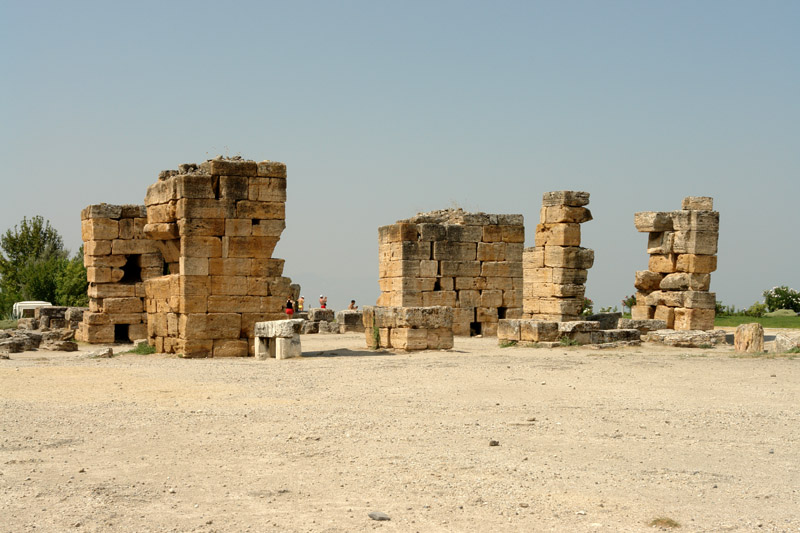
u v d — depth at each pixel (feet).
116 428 45.01
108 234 111.04
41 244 228.22
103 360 81.25
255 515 30.30
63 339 107.04
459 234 120.57
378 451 39.68
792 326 131.85
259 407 51.42
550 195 115.75
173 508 31.14
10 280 212.84
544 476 35.24
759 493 32.91
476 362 75.72
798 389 59.00
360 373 68.13
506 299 122.31
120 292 111.24
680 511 30.63
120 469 36.68
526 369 70.28
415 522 29.48
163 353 88.53
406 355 83.71
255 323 83.46
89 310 113.91
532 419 47.21
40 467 37.01
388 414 49.14
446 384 61.77
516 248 123.24
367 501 31.91
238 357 83.82
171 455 39.17
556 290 114.32
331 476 35.42
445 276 119.55
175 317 86.02
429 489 33.40
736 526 28.96
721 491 33.17
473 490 33.24
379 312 92.27
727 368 70.64
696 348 93.04
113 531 28.58
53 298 195.52
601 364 73.82
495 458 38.32
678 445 41.14
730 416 48.52
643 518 29.86
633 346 94.38
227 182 84.53
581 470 36.29
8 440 42.11
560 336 94.48
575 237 114.83
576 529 28.71
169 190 86.58
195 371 69.72
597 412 49.90
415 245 118.52
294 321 80.74
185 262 83.20
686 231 108.47
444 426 45.50
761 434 43.60
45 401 53.78
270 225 85.97
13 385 60.80
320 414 49.01
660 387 60.23
